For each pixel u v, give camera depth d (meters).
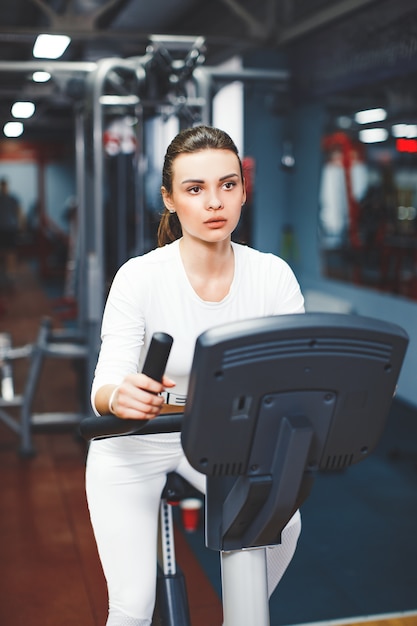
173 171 1.35
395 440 4.95
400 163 5.75
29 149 14.85
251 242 7.64
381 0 4.27
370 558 3.29
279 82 5.18
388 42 4.26
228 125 8.23
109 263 5.84
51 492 4.04
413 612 2.80
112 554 1.59
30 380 4.60
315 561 3.27
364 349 1.13
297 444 1.13
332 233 6.88
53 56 4.81
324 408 1.15
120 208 5.72
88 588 3.02
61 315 9.77
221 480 1.29
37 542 3.44
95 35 4.59
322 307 6.81
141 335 1.49
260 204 7.73
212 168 1.31
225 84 5.20
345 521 3.68
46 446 4.76
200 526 3.58
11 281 12.91
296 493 1.18
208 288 1.49
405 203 5.73
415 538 3.50
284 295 1.57
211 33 7.46
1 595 2.96
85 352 4.63
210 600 2.91
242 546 1.29
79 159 5.38
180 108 4.39
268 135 7.67
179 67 4.35
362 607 2.88
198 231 1.35
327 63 4.96
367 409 1.18
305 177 7.35
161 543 1.75
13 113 6.77
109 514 1.59
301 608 2.87
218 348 1.05
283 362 1.10
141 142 4.63
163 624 1.67
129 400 1.17
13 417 5.45
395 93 4.60
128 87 4.78
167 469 1.61
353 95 4.99
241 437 1.13
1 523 3.65
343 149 6.51
